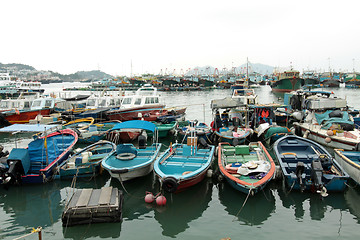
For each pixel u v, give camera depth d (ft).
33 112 100.01
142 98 101.04
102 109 95.91
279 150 53.01
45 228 34.40
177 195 42.09
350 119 69.05
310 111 75.72
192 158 48.85
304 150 54.13
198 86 335.88
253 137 75.56
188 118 116.57
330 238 31.45
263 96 232.32
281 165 44.19
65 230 33.47
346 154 48.14
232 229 33.63
